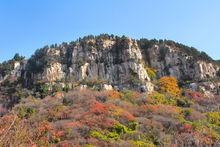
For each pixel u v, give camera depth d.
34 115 83.19
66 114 87.69
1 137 11.87
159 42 140.75
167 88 118.44
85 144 68.38
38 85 116.44
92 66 126.38
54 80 120.00
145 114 92.19
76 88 113.56
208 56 137.75
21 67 133.50
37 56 132.12
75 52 130.25
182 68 129.62
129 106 97.12
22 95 111.50
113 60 128.12
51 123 78.31
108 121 80.88
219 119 90.56
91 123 79.56
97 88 114.38
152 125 80.50
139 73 122.69
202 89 117.56
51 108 92.81
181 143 69.94
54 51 131.62
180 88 121.38
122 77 122.69
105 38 135.75
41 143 17.17
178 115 90.75
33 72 125.75
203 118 90.19
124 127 78.06
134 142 69.69
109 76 123.75
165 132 78.94
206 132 75.81
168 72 130.12
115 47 131.88
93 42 134.12
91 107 91.88
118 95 107.19
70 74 123.31
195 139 70.38
